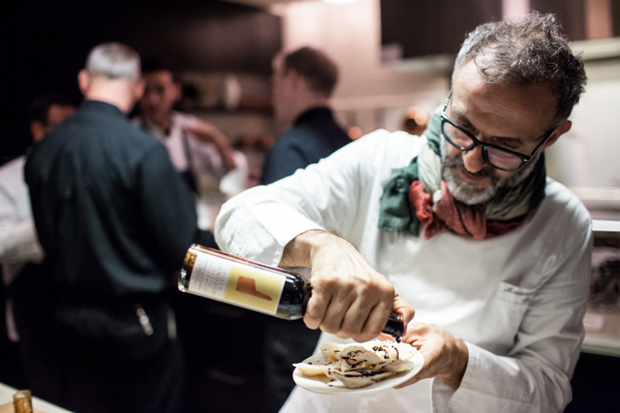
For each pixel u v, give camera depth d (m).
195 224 1.83
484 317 0.96
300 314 0.67
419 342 0.80
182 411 2.01
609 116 2.75
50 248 1.74
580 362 1.35
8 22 2.78
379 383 0.67
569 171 2.90
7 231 2.00
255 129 4.14
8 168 2.16
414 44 2.85
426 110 3.48
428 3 2.77
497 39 0.78
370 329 0.64
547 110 0.77
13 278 2.07
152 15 3.29
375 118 3.72
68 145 1.69
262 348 2.37
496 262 0.94
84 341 1.74
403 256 0.99
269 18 4.01
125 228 1.71
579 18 2.35
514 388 0.88
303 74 1.92
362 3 3.69
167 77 2.91
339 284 0.65
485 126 0.78
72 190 1.68
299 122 1.96
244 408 2.44
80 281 1.72
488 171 0.83
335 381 0.69
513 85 0.74
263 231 0.82
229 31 3.74
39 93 2.94
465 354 0.85
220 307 2.48
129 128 1.73
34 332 2.04
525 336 0.98
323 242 0.74
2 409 0.99
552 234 0.95
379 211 1.00
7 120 2.86
